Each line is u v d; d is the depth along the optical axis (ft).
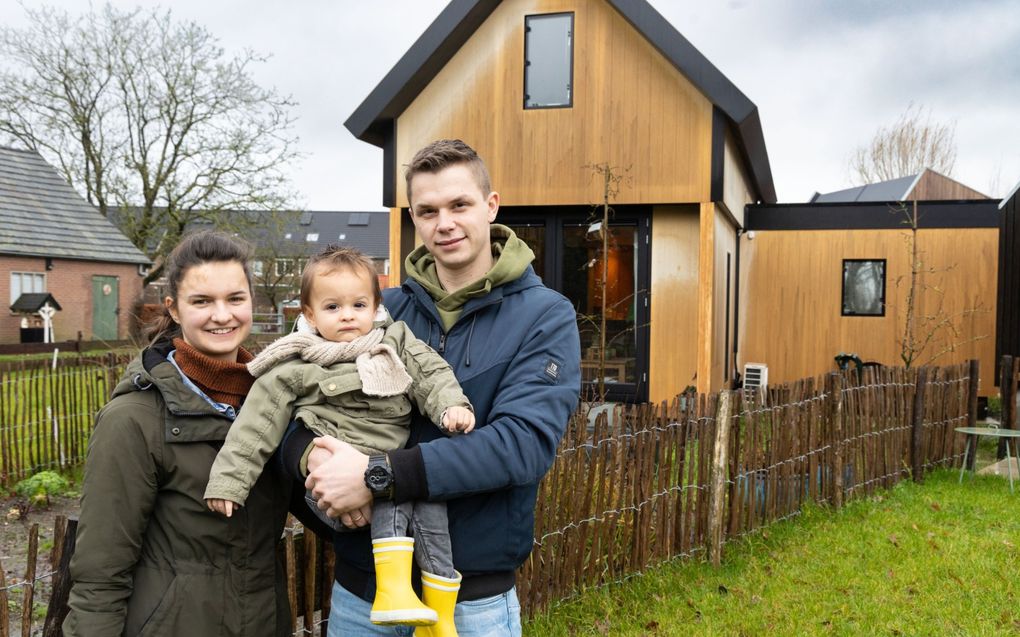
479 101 33.53
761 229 41.27
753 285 41.52
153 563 6.30
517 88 33.12
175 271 6.63
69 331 84.58
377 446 6.32
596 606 13.55
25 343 73.41
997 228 37.70
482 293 6.63
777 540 17.04
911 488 21.94
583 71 32.32
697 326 33.27
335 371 6.44
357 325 6.85
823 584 14.80
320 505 5.93
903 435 22.82
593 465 13.83
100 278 87.92
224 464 6.10
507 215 35.22
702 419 15.79
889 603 13.98
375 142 36.76
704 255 31.22
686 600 14.01
